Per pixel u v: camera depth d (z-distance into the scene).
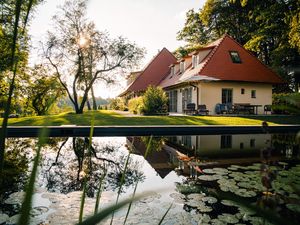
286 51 19.00
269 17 20.05
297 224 0.42
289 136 9.63
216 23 27.08
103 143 8.27
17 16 0.46
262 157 0.79
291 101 0.91
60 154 6.64
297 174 4.29
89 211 2.88
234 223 2.62
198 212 2.89
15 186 3.73
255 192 3.41
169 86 21.89
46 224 2.54
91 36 19.84
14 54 0.47
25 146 7.38
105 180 4.30
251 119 12.48
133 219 2.69
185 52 32.62
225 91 17.86
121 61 20.83
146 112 17.78
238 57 18.83
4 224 2.50
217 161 5.71
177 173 4.66
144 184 4.01
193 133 9.95
